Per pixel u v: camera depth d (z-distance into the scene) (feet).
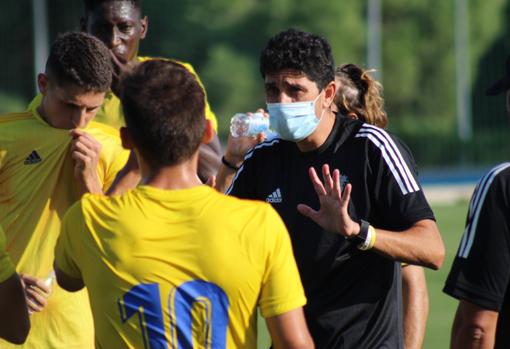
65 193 49.47
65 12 418.31
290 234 43.68
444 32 482.69
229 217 34.37
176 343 33.94
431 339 84.99
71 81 47.01
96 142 47.24
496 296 39.99
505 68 42.83
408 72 481.46
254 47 465.88
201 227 34.17
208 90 456.04
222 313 34.06
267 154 44.96
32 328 49.60
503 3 481.87
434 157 359.25
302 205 39.75
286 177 44.24
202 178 55.47
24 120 49.52
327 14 467.93
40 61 354.13
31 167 49.16
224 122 434.30
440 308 99.71
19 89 416.26
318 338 43.32
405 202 42.27
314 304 43.39
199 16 460.55
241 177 45.34
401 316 44.32
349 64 49.75
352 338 43.09
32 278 47.11
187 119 34.12
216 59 455.22
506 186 40.24
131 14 57.62
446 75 483.10
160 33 456.04
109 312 34.47
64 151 49.01
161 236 34.17
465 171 345.31
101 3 57.41
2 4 420.77
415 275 48.91
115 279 34.30
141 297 34.04
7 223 49.34
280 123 42.80
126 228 34.35
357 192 42.96
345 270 43.27
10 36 419.74
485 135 369.71
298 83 42.39
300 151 44.11
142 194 34.65
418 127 377.50
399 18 484.74
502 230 40.01
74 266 35.83
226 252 34.01
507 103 42.24
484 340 40.14
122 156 50.57
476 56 469.16
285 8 465.88
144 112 33.88
